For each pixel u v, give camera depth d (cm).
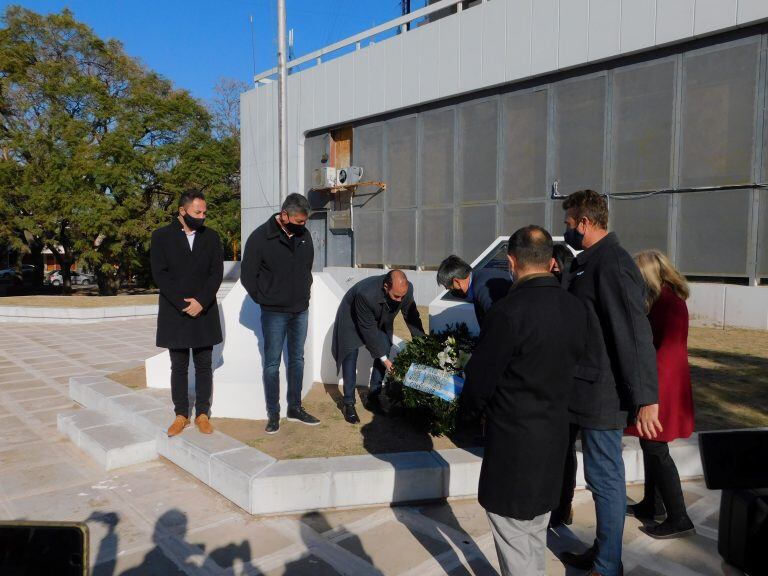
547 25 1136
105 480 414
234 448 407
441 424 412
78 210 2289
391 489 369
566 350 227
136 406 509
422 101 1374
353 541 326
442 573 294
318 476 360
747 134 921
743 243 932
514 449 224
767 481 147
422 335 477
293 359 456
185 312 424
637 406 254
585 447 278
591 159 1112
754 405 494
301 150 1730
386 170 1507
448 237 1376
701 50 964
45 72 2425
